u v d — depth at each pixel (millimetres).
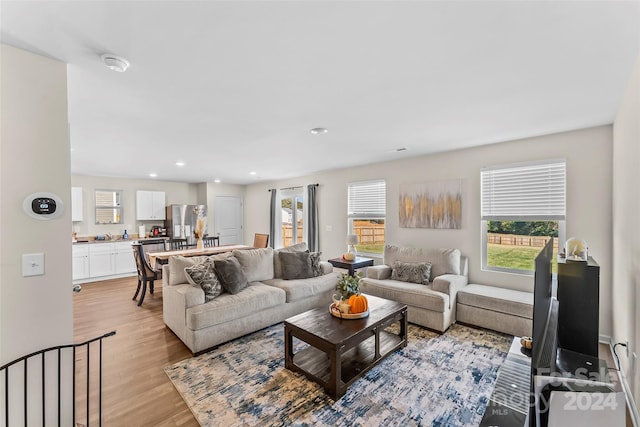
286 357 2549
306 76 1936
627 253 2209
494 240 3891
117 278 6219
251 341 3115
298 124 2936
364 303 2691
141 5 1240
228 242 8258
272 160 4852
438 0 1230
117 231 6770
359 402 2105
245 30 1436
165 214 7457
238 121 2828
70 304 1702
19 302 1547
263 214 7980
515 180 3654
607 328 2982
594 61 1745
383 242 5199
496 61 1751
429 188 4438
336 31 1453
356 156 4562
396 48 1609
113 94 2172
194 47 1581
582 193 3141
